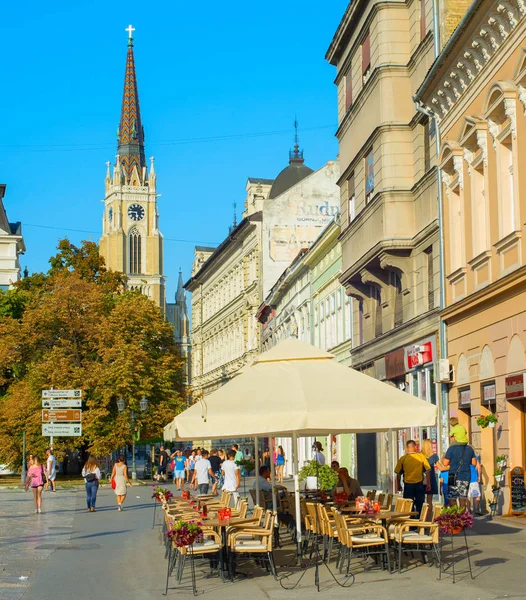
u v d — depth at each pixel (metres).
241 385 15.56
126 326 60.56
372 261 33.34
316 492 23.05
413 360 30.81
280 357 16.25
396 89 31.66
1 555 19.34
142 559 18.39
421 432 31.00
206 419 14.81
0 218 92.06
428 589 12.92
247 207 82.50
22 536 23.69
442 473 23.66
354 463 41.62
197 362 105.25
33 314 61.06
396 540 14.72
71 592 14.13
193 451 49.88
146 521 28.30
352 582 13.95
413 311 31.44
